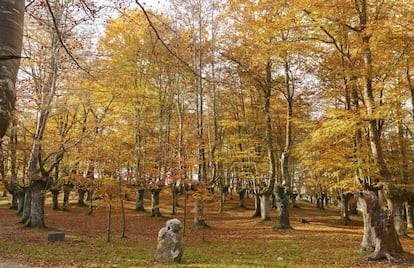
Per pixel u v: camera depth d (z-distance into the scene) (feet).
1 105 4.92
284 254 38.42
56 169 79.15
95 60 54.44
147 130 84.17
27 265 27.96
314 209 129.08
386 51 37.93
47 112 54.03
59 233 42.65
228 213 100.22
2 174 73.72
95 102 61.87
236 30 60.18
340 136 46.91
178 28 61.72
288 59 57.77
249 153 82.43
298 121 53.83
